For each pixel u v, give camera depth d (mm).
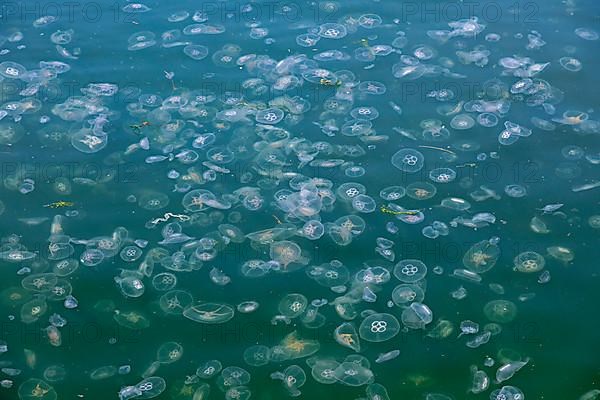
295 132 10008
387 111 10328
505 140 9789
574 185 9117
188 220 8766
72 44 11805
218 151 9711
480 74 11000
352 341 7430
